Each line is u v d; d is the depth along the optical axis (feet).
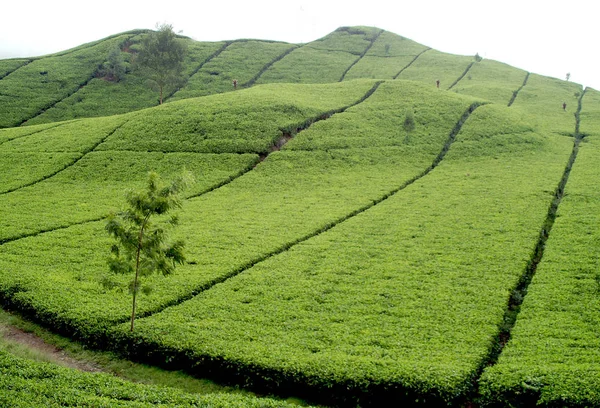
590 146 194.70
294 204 133.80
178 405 50.29
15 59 335.67
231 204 134.62
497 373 58.80
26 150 181.16
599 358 61.00
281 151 173.27
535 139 194.18
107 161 167.84
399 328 70.54
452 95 238.68
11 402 47.37
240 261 95.86
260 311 76.13
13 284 82.53
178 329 69.21
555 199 134.21
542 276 86.69
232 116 194.70
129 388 53.62
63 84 301.43
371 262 95.30
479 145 185.16
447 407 55.47
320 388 57.82
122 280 87.40
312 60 378.53
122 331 68.49
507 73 372.38
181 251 66.64
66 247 103.24
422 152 178.50
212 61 358.84
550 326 70.08
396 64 384.27
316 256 98.94
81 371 57.52
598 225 109.29
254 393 59.47
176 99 296.10
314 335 68.74
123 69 316.40
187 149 174.29
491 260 93.86
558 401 53.26
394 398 56.59
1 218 120.26
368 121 201.77
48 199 137.80
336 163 167.53
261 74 344.49
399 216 122.01
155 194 63.05
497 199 131.03
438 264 93.09
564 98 303.07
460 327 70.38
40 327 73.87
